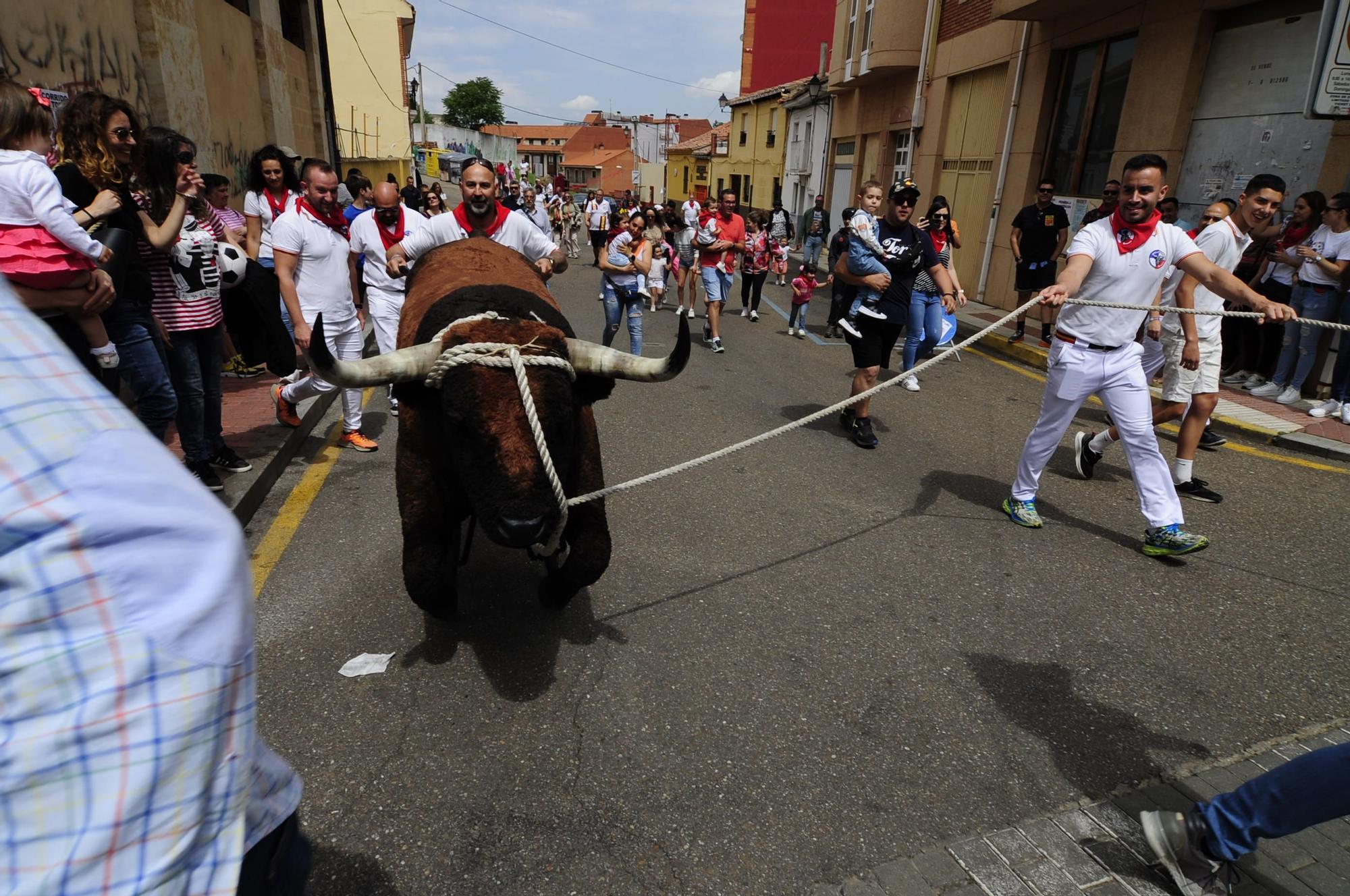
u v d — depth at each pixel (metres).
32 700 0.80
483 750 2.80
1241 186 8.80
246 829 1.13
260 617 3.59
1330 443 6.30
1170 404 5.36
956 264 14.95
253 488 4.74
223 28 8.88
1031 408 7.57
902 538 4.59
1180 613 3.84
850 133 21.08
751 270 12.16
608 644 3.46
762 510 4.93
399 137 31.47
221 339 4.72
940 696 3.18
